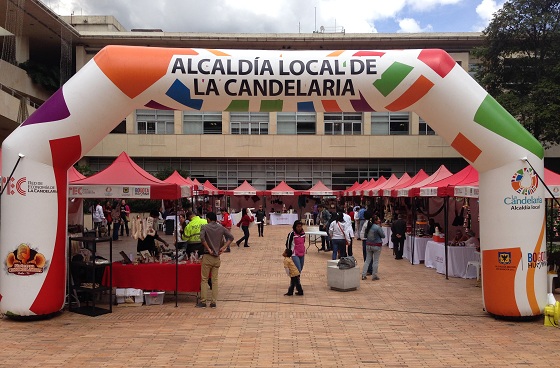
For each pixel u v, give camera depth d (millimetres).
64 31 32344
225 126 38250
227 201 37938
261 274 12648
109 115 8242
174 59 8078
